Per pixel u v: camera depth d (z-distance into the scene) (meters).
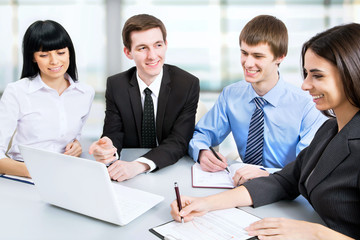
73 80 1.71
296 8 4.58
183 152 1.63
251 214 1.05
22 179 1.32
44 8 4.55
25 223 1.00
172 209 1.02
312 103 1.65
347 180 0.88
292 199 1.17
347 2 4.54
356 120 0.90
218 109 1.86
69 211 1.08
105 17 4.57
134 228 0.97
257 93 1.73
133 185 1.30
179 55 4.71
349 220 0.90
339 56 0.84
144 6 4.59
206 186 1.27
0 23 4.55
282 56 1.57
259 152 1.75
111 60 4.65
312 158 1.04
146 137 1.84
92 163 0.90
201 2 4.59
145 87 1.77
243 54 1.57
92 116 4.51
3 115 1.54
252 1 4.59
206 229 0.96
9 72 4.68
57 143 1.71
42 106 1.63
